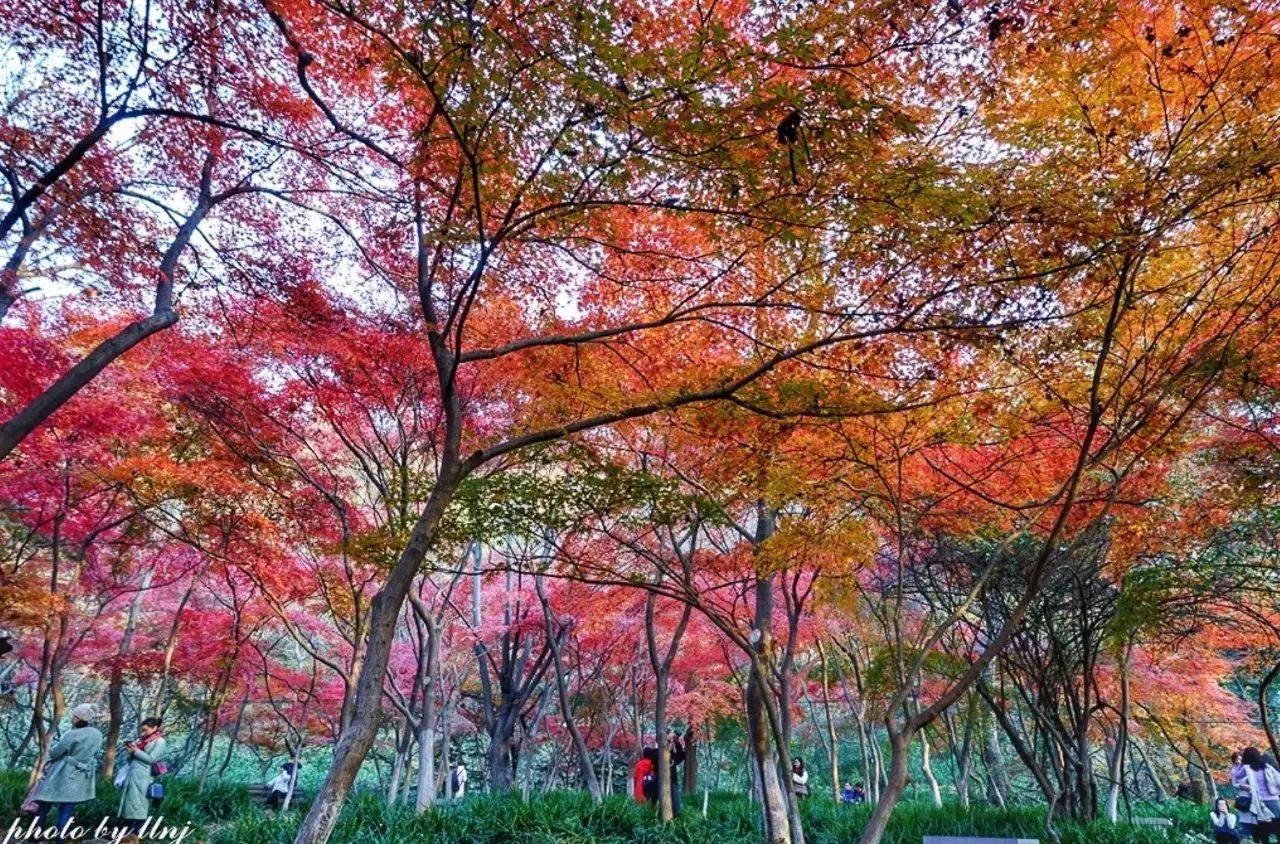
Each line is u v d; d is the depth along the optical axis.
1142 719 12.03
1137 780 19.08
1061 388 5.47
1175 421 5.10
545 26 3.29
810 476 6.50
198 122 6.45
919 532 7.47
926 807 11.90
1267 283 4.93
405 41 3.92
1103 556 9.06
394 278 7.80
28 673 15.90
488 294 6.74
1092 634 10.52
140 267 6.63
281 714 14.58
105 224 6.40
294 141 6.48
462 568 11.38
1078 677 11.69
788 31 3.26
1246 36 3.95
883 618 9.38
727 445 6.66
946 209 3.87
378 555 7.75
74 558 10.62
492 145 3.95
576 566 7.39
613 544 8.69
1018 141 4.27
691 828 8.95
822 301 4.80
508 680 14.49
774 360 4.75
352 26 5.05
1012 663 10.28
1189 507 7.11
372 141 5.80
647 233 5.53
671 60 3.34
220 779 16.12
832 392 5.29
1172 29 3.98
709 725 18.03
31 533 10.00
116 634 14.07
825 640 14.62
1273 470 6.43
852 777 24.05
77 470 8.70
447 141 4.59
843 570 7.85
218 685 13.55
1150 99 4.27
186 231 6.89
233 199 7.44
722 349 6.32
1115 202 3.91
